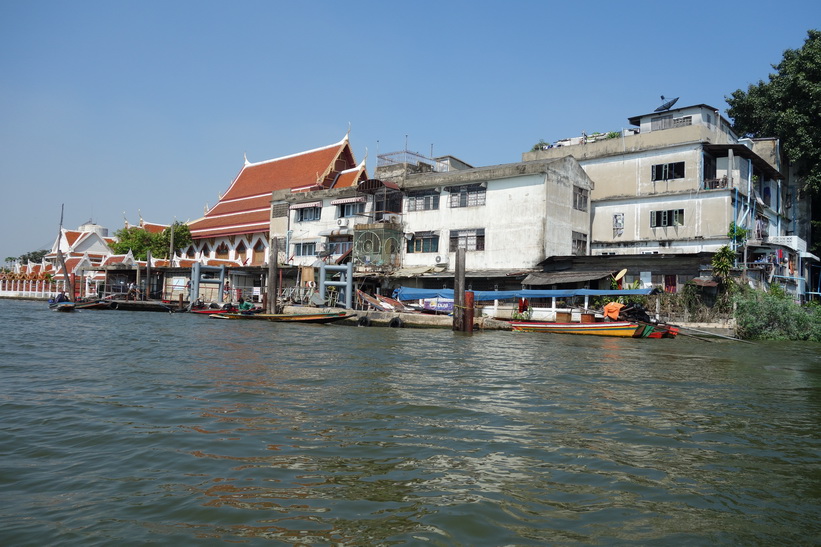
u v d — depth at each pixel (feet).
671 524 19.21
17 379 42.75
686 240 113.91
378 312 103.35
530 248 113.39
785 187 142.82
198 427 29.43
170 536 17.65
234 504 19.99
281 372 46.47
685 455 26.63
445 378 45.24
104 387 39.63
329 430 29.22
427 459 25.07
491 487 22.02
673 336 87.92
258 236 179.83
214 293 167.32
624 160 123.85
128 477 22.49
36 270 255.70
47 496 20.70
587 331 88.89
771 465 25.46
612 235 123.75
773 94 136.05
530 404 36.40
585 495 21.50
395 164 137.28
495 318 104.78
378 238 128.16
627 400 38.60
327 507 19.85
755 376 50.98
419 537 17.76
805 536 18.56
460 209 123.03
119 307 145.79
